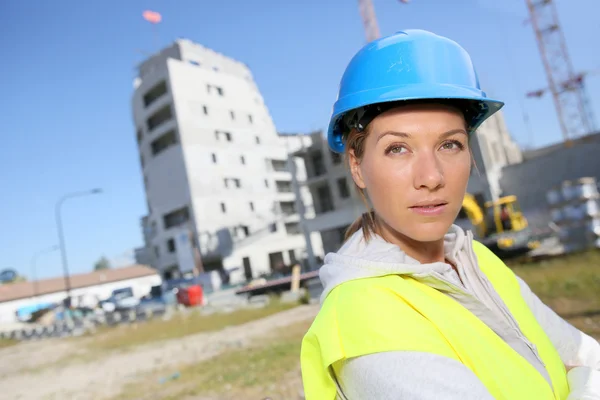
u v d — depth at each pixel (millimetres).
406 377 669
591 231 11695
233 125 46344
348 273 811
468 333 765
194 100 43719
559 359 1033
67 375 10234
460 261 1016
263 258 44250
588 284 7871
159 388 7051
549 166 27219
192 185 41219
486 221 23547
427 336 715
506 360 769
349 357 727
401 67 824
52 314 36219
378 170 839
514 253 15828
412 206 820
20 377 11133
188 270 36188
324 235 34312
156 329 17000
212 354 9289
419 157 817
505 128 35188
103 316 25922
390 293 769
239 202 44375
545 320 1169
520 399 741
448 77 830
